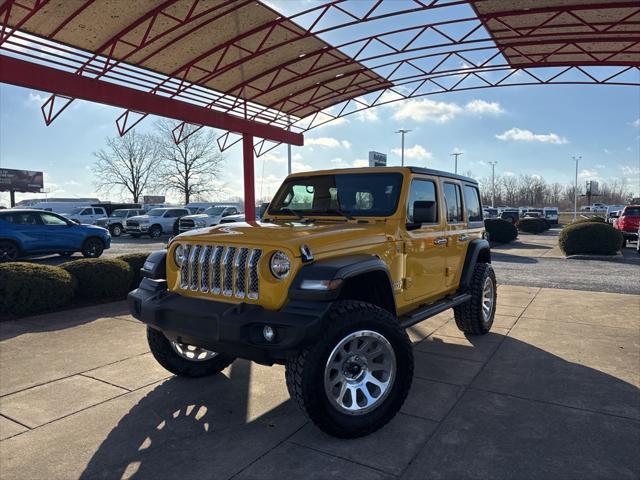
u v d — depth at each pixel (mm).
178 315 3639
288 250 3396
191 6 10055
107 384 4559
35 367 5004
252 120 15547
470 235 6059
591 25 11633
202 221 26109
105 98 11094
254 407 4047
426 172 4965
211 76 13086
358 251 3857
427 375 4723
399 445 3365
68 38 10594
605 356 5250
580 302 8172
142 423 3756
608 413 3812
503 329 6480
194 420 3805
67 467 3135
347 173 4898
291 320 3189
